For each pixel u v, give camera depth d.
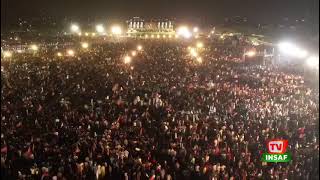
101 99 37.38
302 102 39.25
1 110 32.47
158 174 22.80
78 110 33.28
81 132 27.69
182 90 41.81
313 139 28.77
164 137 27.98
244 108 36.00
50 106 34.28
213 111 34.41
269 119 33.38
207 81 47.34
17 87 40.59
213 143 27.14
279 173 23.22
